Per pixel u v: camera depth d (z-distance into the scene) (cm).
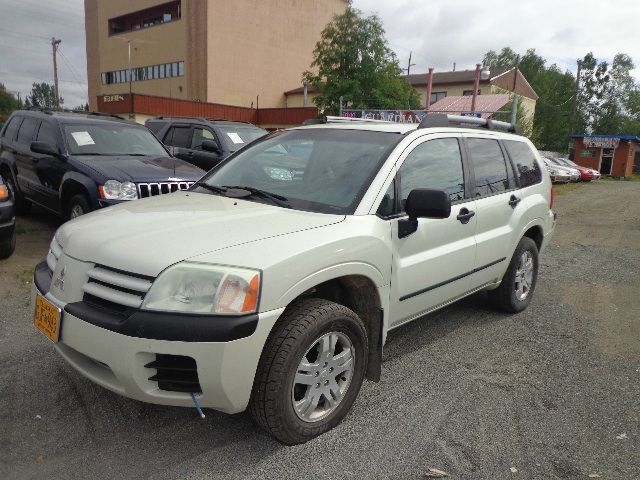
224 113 3475
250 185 353
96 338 241
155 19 4819
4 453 263
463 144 411
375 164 329
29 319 440
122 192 605
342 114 1823
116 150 721
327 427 288
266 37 4366
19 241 696
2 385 330
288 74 4591
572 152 4216
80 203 629
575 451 282
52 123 727
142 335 229
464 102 1675
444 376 368
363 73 2470
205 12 3969
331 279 285
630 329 477
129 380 237
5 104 7862
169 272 236
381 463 266
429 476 257
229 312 234
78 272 262
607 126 5812
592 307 543
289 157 367
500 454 277
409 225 329
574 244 941
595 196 2039
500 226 445
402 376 366
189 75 4181
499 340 440
